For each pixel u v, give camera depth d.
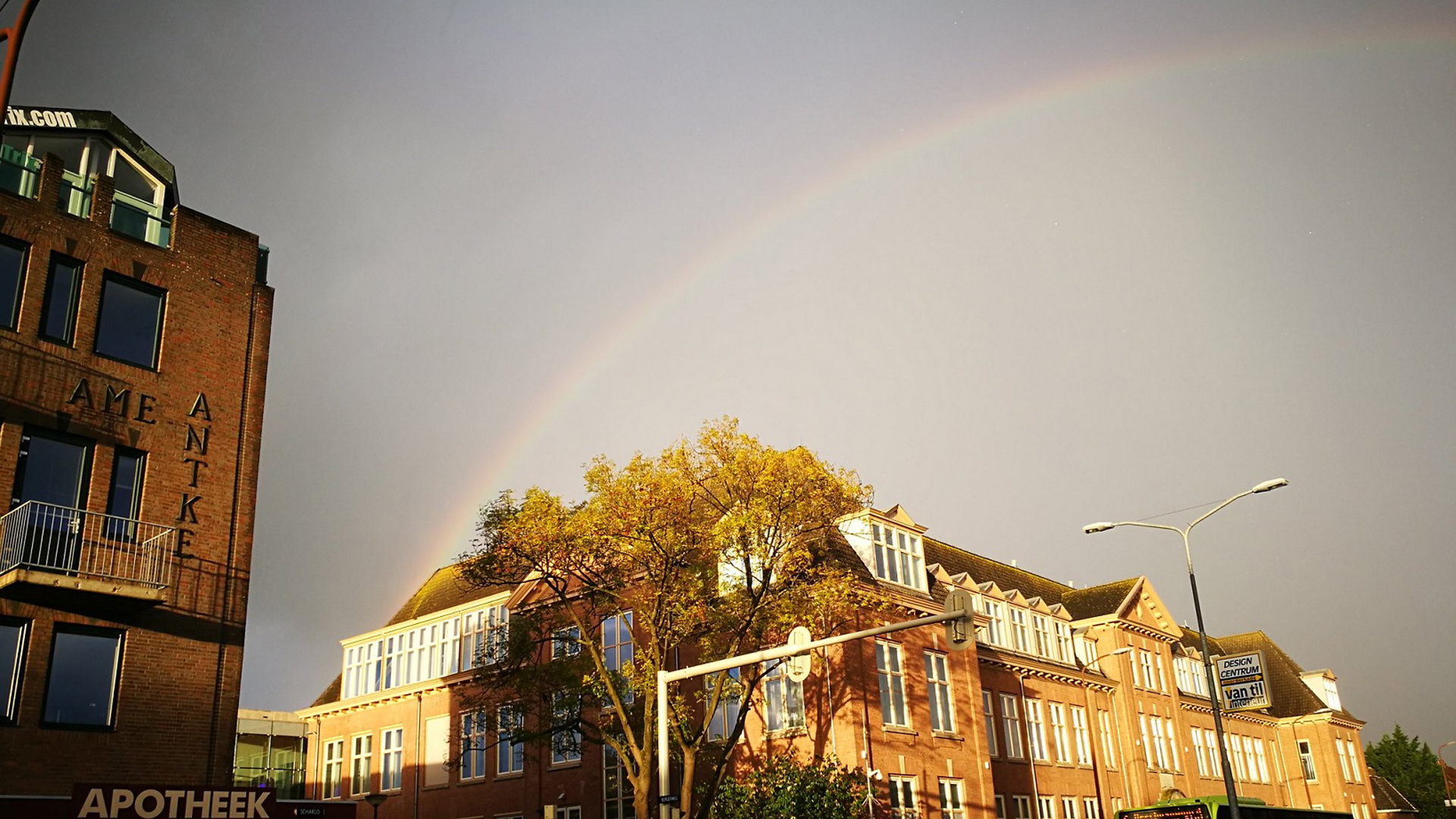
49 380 24.20
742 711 30.27
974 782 39.81
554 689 32.75
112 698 23.80
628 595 39.66
